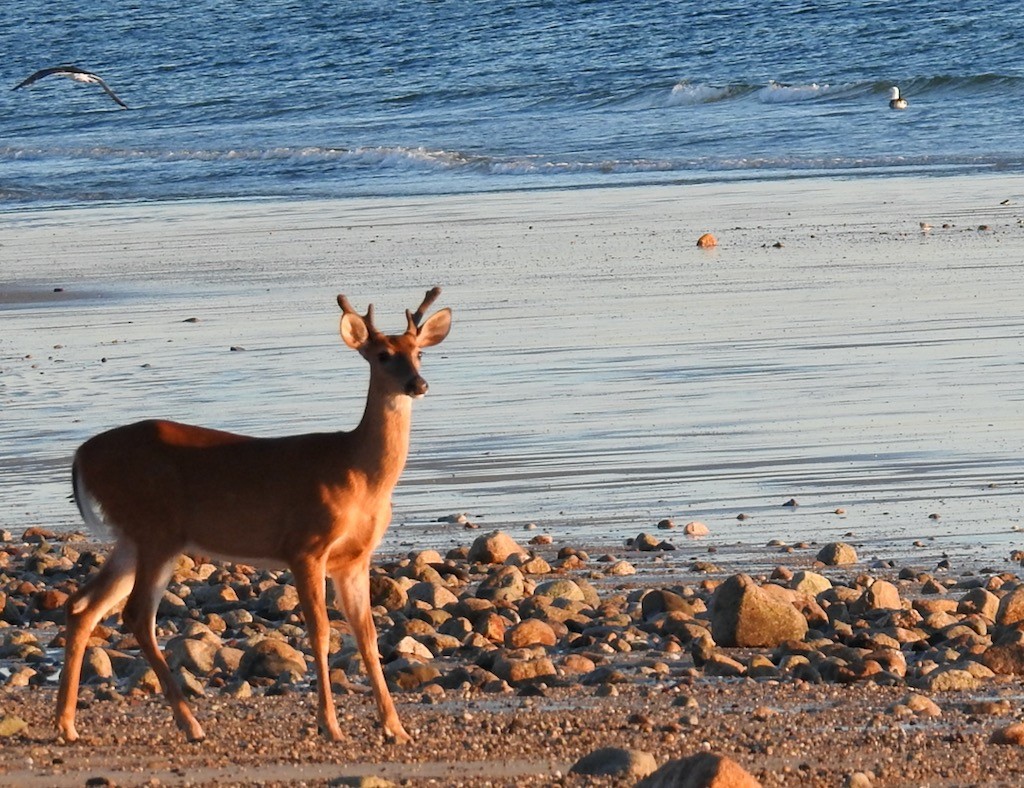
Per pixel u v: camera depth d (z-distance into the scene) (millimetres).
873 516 51844
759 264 101000
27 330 91250
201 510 31062
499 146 192875
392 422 31281
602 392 68812
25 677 36469
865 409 64062
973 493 53562
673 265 102312
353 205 151125
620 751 28266
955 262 97312
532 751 29781
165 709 33312
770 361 73188
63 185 185250
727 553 48844
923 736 30500
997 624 40812
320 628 30719
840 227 115812
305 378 73312
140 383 74312
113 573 31328
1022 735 29906
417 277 102875
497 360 76188
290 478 30953
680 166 168750
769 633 39000
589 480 56969
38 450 63688
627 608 43281
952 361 71250
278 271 108938
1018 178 141250
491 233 123500
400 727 30828
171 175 188875
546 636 39750
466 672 35719
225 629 42281
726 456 58844
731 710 32750
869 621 41406
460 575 47094
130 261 117750
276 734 31125
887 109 195375
